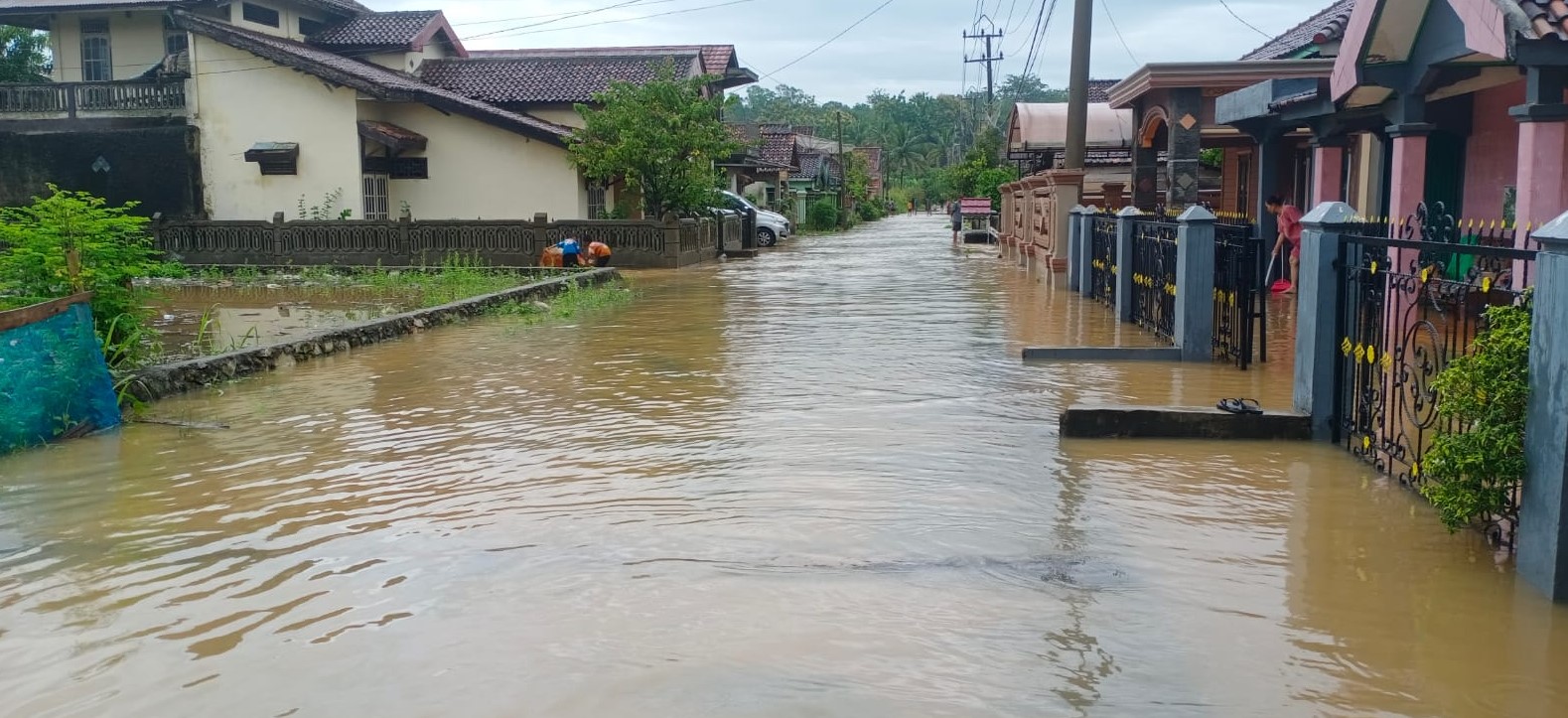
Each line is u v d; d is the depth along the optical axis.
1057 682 3.57
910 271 22.66
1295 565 4.63
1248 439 6.83
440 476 6.25
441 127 27.08
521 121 26.30
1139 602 4.25
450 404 8.40
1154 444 6.79
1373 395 6.24
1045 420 7.50
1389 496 5.64
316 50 29.83
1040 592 4.35
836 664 3.71
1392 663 3.70
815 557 4.77
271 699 3.53
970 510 5.41
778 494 5.73
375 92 25.17
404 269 23.14
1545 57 7.70
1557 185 8.09
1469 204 12.87
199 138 26.42
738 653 3.80
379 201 27.12
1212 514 5.33
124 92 26.55
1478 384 4.57
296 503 5.76
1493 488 4.64
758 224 35.03
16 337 7.02
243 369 9.79
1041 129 24.44
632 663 3.74
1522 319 4.59
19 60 33.38
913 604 4.23
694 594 4.36
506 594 4.39
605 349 11.34
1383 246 6.10
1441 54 9.01
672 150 25.59
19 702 3.55
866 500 5.61
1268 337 11.41
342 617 4.20
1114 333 12.02
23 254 8.46
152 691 3.61
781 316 14.27
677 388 8.89
